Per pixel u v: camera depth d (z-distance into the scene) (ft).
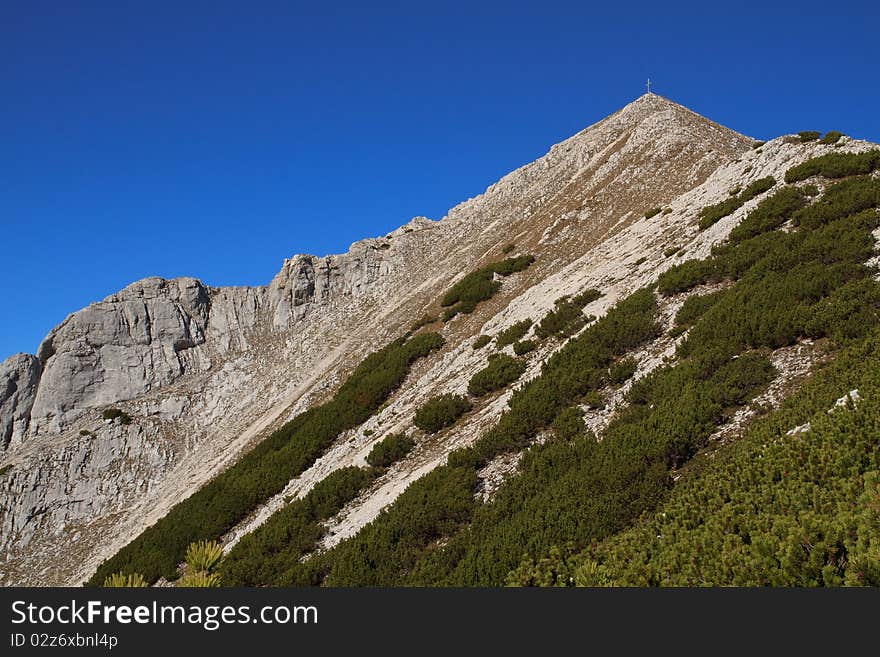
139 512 187.93
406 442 83.51
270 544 71.92
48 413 250.16
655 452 48.03
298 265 294.05
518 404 70.90
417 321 169.48
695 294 75.72
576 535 43.34
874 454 30.76
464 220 298.76
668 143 175.73
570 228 168.66
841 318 51.21
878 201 69.62
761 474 35.32
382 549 56.03
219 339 282.77
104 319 273.13
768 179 95.30
